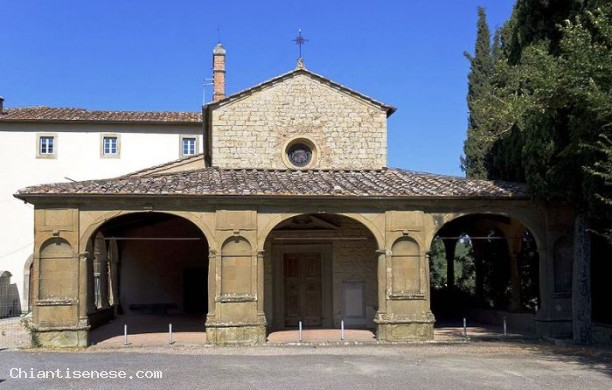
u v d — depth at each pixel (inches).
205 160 1058.7
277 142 917.8
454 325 976.3
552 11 820.6
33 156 1270.9
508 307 986.7
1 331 909.8
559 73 660.7
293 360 623.8
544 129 745.6
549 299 802.8
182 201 743.1
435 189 802.8
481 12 1273.4
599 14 676.7
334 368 575.2
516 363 601.9
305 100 928.9
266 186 783.7
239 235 749.9
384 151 936.9
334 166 924.6
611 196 680.4
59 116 1295.5
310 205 764.6
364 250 903.1
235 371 557.6
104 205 735.1
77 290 724.7
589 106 629.6
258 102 920.9
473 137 1107.3
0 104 1339.8
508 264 1042.1
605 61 625.0
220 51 1369.3
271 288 884.0
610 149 585.3
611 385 498.3
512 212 803.4
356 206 773.9
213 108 909.8
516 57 911.0
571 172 735.7
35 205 725.3
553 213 808.9
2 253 1246.9
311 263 903.7
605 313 828.0
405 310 772.0
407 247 781.9
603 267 834.2
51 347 714.2
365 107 938.7
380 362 610.2
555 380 518.0
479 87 1242.6
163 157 1304.1
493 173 1016.2
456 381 513.3
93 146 1288.1
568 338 783.7
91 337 810.8
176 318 1085.8
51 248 727.1
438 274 1453.0
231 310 742.5
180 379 518.6
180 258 1195.3
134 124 1300.4
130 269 1173.7
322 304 897.5
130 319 1067.9
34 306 719.7
